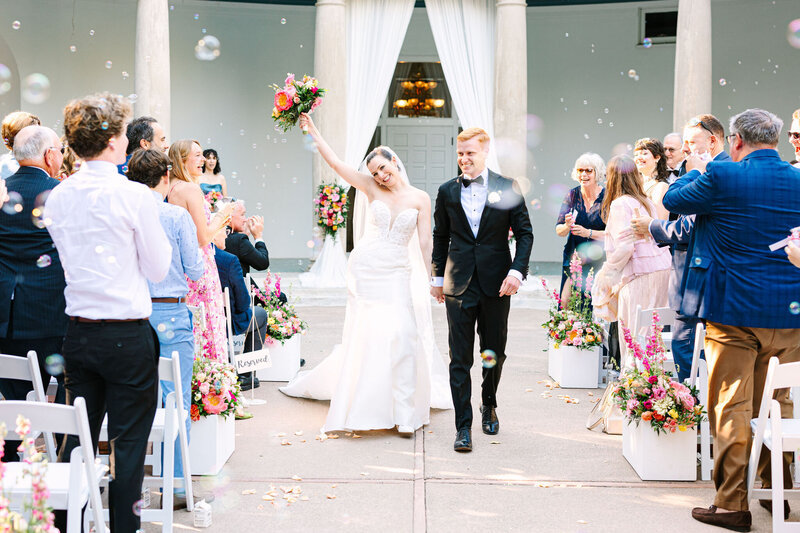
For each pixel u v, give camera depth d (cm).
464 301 456
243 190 1493
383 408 480
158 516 326
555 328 620
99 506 256
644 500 380
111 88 1393
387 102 1531
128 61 1399
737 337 348
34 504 220
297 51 1480
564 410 543
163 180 364
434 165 1539
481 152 459
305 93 486
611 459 440
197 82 1455
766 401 322
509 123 1120
